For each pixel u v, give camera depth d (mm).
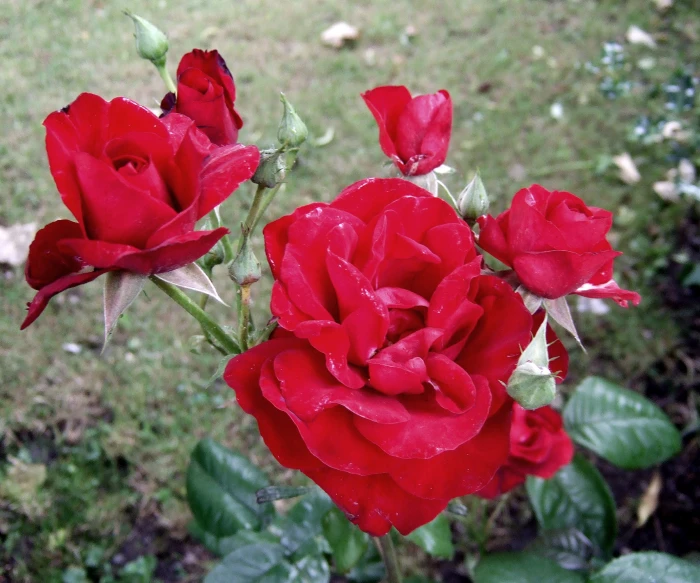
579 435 410
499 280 184
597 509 398
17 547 466
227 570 339
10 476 483
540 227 193
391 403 178
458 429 172
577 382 556
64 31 828
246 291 209
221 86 234
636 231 643
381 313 170
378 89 242
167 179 177
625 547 483
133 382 539
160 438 518
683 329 583
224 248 250
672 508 499
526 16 881
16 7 865
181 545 483
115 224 170
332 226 183
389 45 833
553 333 209
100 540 477
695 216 653
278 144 236
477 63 804
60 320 572
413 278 190
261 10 883
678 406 542
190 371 549
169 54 801
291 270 176
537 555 337
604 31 850
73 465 500
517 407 335
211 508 384
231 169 183
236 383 184
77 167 161
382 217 178
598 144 716
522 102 762
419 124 241
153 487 498
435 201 185
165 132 184
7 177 660
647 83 782
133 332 572
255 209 225
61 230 182
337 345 172
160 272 185
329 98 750
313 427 175
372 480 184
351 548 318
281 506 495
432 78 783
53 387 532
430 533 344
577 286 201
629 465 404
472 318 182
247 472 392
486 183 671
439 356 178
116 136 183
